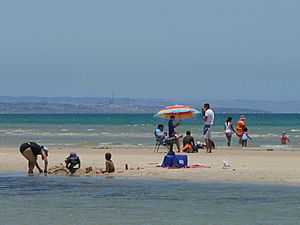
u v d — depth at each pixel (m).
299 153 55.38
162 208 29.25
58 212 28.33
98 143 75.50
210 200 31.33
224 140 80.31
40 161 49.12
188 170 42.19
